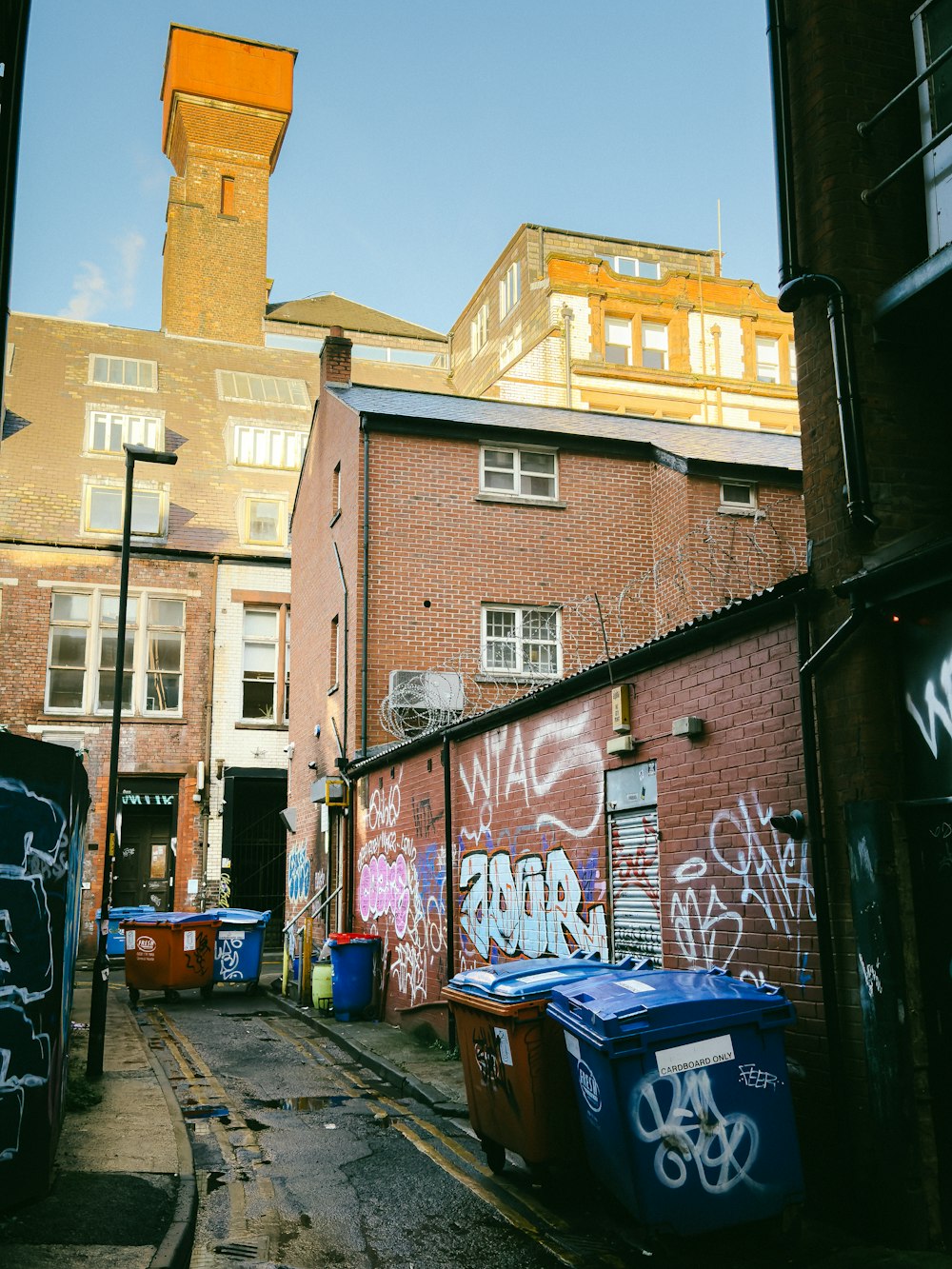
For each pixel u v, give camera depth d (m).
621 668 8.77
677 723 7.84
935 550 5.66
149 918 17.22
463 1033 7.38
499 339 35.56
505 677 17.00
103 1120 8.16
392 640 16.62
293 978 17.20
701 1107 5.50
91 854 25.05
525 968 7.26
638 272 34.72
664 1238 5.38
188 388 31.50
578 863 9.43
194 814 25.67
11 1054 5.77
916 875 5.98
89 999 17.23
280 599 27.33
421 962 13.00
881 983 5.88
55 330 31.95
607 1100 5.56
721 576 17.16
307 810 19.86
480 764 11.69
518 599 17.36
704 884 7.53
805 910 6.49
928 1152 5.68
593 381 31.34
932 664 6.01
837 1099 6.06
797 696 6.71
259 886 27.19
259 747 26.47
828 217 7.13
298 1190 6.77
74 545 26.11
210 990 17.41
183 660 26.44
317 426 20.75
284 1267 5.45
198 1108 9.16
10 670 25.19
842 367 6.81
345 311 42.22
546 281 31.72
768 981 6.78
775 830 6.82
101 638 26.06
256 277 38.47
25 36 8.16
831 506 6.78
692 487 17.41
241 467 29.28
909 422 6.88
